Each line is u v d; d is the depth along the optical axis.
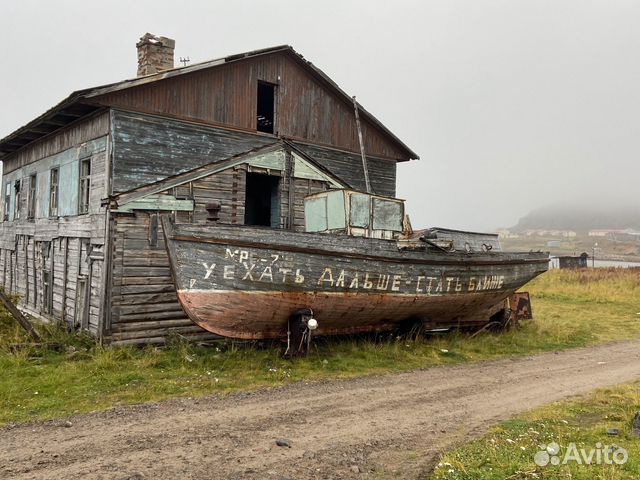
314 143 16.19
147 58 15.41
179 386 8.28
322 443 5.93
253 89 14.76
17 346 10.35
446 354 11.67
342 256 10.34
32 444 5.72
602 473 4.96
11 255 19.61
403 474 5.10
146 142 12.67
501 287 14.04
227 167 13.26
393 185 18.59
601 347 13.19
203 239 9.11
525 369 10.44
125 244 11.58
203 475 4.96
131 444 5.75
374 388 8.55
